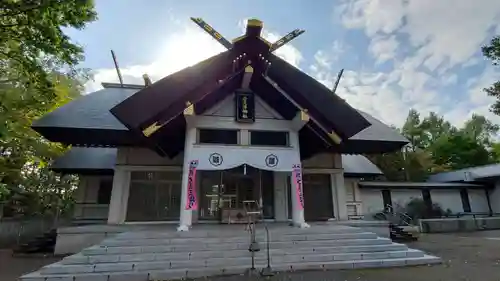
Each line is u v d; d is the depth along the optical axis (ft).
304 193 48.57
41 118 38.40
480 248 37.60
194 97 34.09
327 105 36.52
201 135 36.50
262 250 26.53
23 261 32.24
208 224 39.86
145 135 32.63
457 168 124.16
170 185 44.78
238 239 27.73
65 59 33.68
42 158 52.54
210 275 22.98
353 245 28.78
